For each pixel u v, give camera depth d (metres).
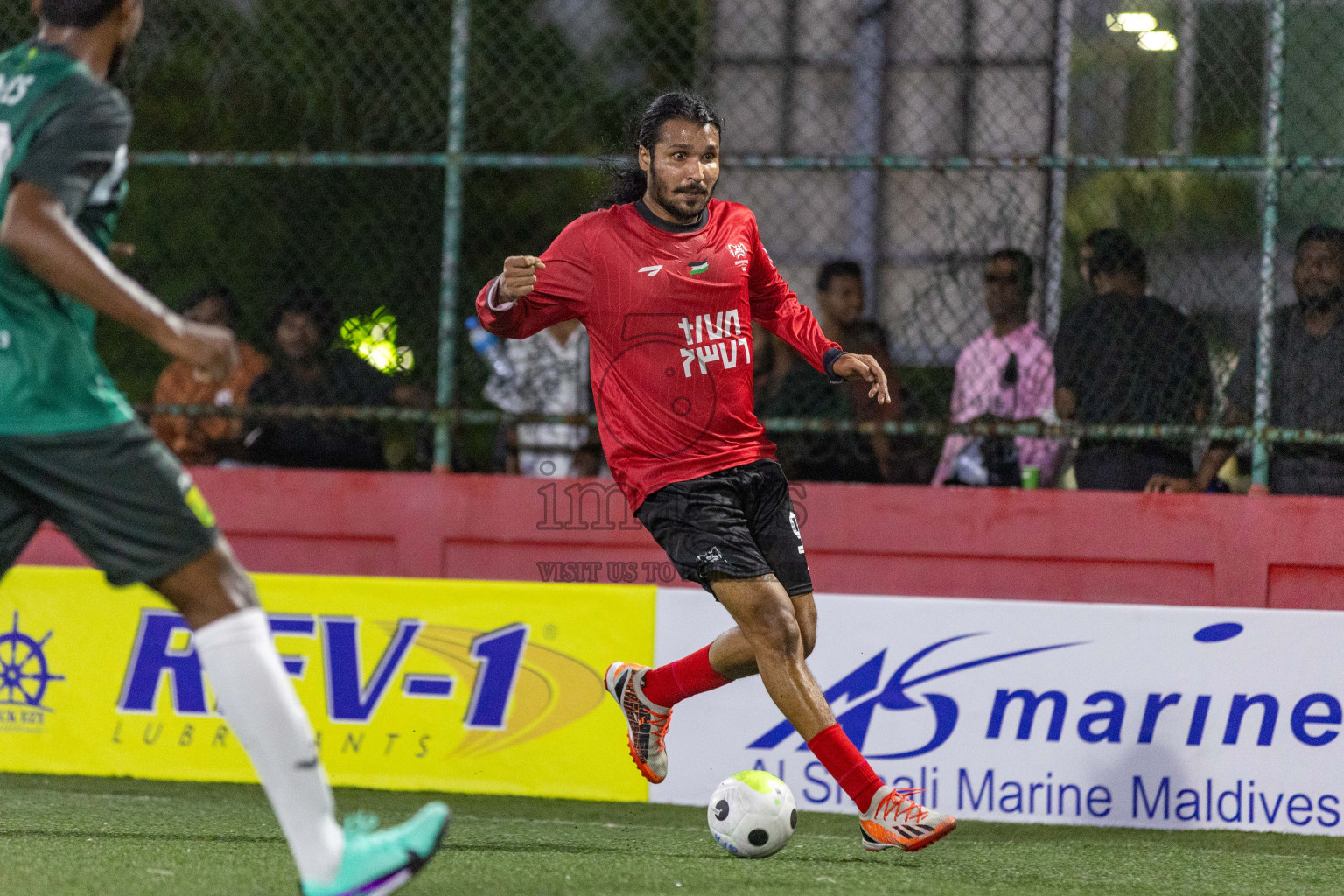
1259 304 17.31
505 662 15.84
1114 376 18.16
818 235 22.11
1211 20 19.38
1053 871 12.23
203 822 13.60
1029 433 17.56
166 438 20.12
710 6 22.64
